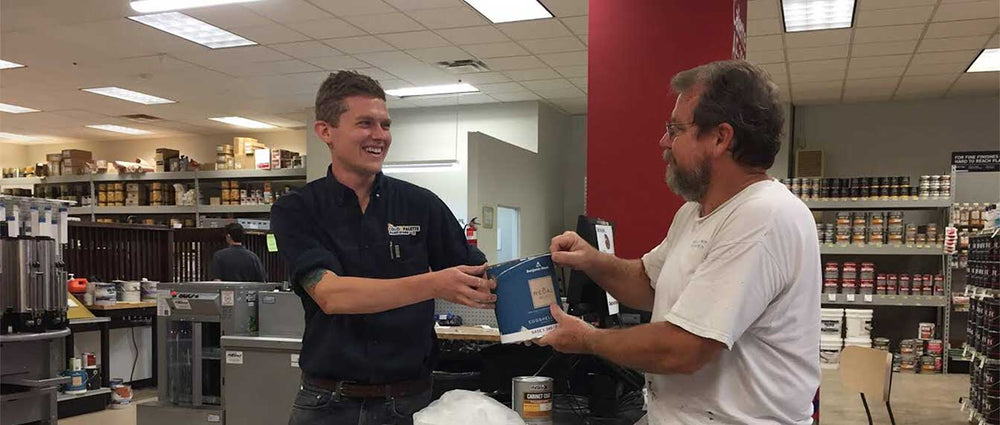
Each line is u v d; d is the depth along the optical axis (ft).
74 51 22.77
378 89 5.51
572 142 35.24
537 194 30.81
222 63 24.39
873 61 22.89
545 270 4.62
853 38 20.40
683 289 4.19
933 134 28.30
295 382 12.92
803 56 22.41
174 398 14.53
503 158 26.99
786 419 4.00
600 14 10.30
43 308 13.91
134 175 36.19
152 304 21.58
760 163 4.11
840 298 24.52
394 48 22.52
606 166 10.12
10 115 34.42
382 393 5.50
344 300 4.80
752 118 4.00
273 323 13.66
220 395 14.19
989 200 24.21
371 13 18.98
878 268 27.12
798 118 29.99
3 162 44.73
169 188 35.96
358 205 5.59
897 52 21.80
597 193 10.14
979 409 16.12
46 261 13.98
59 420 17.72
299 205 5.51
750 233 3.82
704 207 4.35
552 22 19.77
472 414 5.04
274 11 18.80
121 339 21.36
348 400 5.49
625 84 10.10
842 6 17.97
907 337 26.76
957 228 23.52
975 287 16.89
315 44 22.02
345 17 19.33
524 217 29.14
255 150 34.22
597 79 10.25
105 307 19.97
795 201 4.05
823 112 29.66
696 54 9.80
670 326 3.85
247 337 13.39
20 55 23.16
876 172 28.96
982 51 21.57
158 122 36.68
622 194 10.02
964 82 25.53
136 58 23.66
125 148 42.96
